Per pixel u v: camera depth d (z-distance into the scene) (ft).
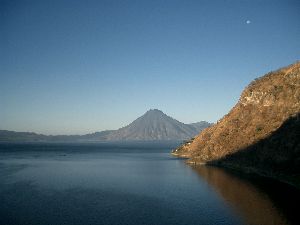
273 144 322.75
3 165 444.14
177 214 179.63
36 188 260.62
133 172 365.40
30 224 163.22
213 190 241.35
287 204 194.18
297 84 377.30
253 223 159.94
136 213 182.60
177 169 384.68
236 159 372.17
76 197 225.97
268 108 398.83
